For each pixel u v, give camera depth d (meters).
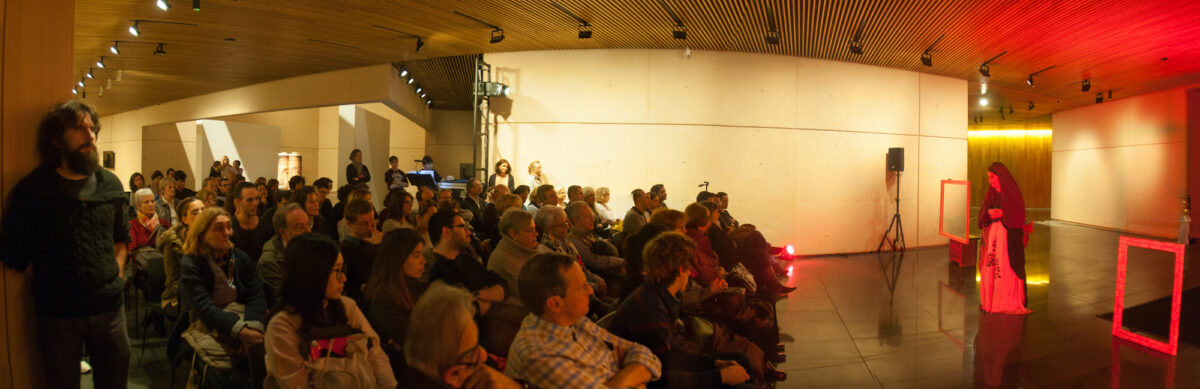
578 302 2.06
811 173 9.68
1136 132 13.91
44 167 2.35
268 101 12.20
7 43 2.26
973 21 7.30
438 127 17.80
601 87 8.98
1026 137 20.64
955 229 8.98
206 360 2.92
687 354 2.69
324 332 2.29
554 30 7.82
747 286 4.36
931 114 10.86
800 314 5.96
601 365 2.13
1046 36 8.08
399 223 4.54
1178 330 4.94
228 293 3.21
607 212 7.72
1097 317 5.86
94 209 2.47
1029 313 6.02
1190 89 12.62
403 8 6.81
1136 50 8.90
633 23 7.45
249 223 4.38
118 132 19.25
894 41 8.40
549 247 4.19
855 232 10.06
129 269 4.78
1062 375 4.25
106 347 2.56
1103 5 6.64
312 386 2.25
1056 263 9.45
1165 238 13.08
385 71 10.26
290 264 2.29
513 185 8.72
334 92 10.92
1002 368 4.39
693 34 8.09
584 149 9.01
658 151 9.02
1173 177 12.94
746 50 9.13
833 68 9.77
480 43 8.60
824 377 4.20
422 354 1.62
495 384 1.68
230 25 7.62
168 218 6.60
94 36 8.26
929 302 6.50
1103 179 14.98
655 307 2.57
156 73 11.30
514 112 9.16
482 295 3.08
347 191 6.04
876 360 4.57
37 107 2.42
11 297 2.30
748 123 9.29
